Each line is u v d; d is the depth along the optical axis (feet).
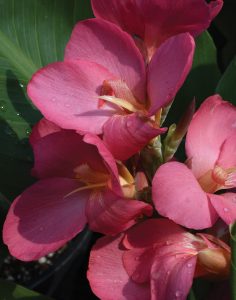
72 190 1.66
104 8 1.67
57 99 1.60
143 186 1.63
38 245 1.62
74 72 1.60
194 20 1.63
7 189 1.99
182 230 1.61
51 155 1.62
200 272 1.62
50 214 1.65
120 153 1.58
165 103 1.53
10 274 2.52
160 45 1.62
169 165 1.53
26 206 1.65
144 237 1.61
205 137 1.64
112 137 1.57
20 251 1.62
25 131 2.03
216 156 1.65
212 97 1.60
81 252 2.48
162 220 1.61
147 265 1.59
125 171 1.60
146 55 1.71
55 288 2.45
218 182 1.63
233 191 1.75
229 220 1.53
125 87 1.63
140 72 1.63
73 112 1.60
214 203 1.54
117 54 1.64
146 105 1.64
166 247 1.58
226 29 2.55
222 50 2.58
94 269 1.60
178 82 1.51
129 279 1.60
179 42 1.55
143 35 1.70
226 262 1.58
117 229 1.57
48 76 1.59
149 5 1.62
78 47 1.64
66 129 1.59
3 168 2.00
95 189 1.63
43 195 1.66
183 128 1.63
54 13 2.15
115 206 1.54
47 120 1.66
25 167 2.01
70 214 1.64
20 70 2.11
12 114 2.04
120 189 1.50
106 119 1.61
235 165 1.67
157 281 1.54
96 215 1.58
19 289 1.82
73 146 1.61
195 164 1.64
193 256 1.56
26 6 2.14
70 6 2.14
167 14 1.63
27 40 2.15
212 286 1.78
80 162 1.63
